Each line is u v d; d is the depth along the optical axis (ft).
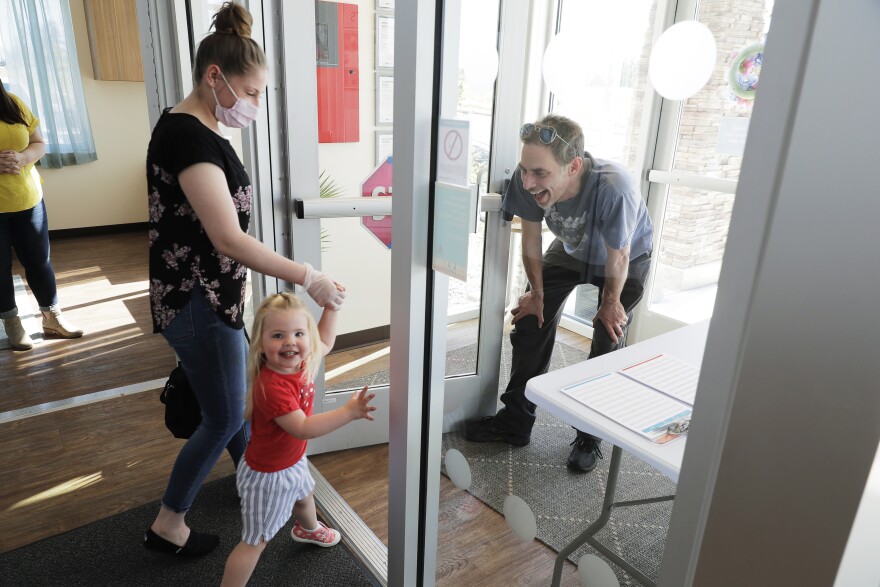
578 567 3.52
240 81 4.72
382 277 7.06
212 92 4.75
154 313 5.05
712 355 1.82
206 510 6.52
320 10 5.98
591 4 2.94
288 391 4.78
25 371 9.57
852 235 1.42
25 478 7.02
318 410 7.37
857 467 1.51
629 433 3.00
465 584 4.48
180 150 4.55
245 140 6.40
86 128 17.37
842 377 1.50
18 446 7.63
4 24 15.69
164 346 10.58
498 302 3.77
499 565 4.09
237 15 4.65
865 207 1.39
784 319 1.59
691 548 2.04
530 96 3.43
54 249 16.71
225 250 4.70
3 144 9.27
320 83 6.25
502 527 4.11
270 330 4.75
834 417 1.53
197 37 7.22
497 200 3.67
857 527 1.56
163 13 7.22
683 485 2.02
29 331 11.09
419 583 4.90
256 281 6.97
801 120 1.47
